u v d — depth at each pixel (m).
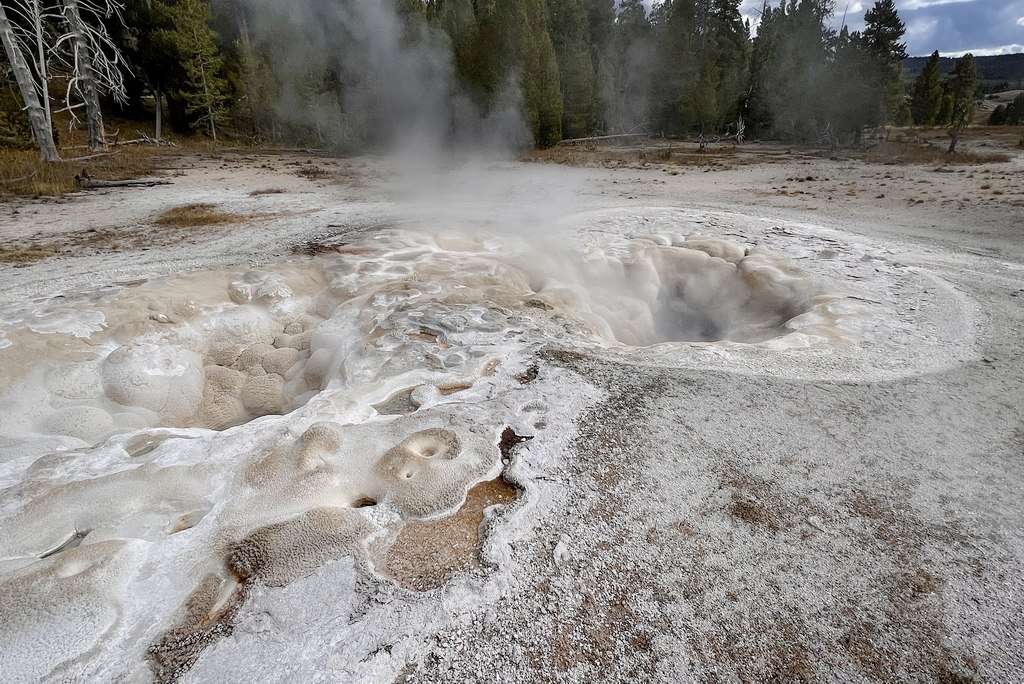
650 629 1.56
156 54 17.78
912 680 1.46
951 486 2.17
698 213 7.48
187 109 19.05
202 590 1.63
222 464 2.17
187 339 3.80
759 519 1.97
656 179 11.23
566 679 1.42
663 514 1.98
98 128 15.30
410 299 4.07
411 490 2.01
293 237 6.17
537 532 1.87
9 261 5.21
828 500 2.08
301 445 2.22
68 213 7.62
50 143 11.98
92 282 4.52
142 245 5.88
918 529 1.95
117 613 1.55
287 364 3.74
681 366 3.10
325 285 4.64
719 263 5.29
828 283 4.57
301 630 1.51
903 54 16.34
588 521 1.93
